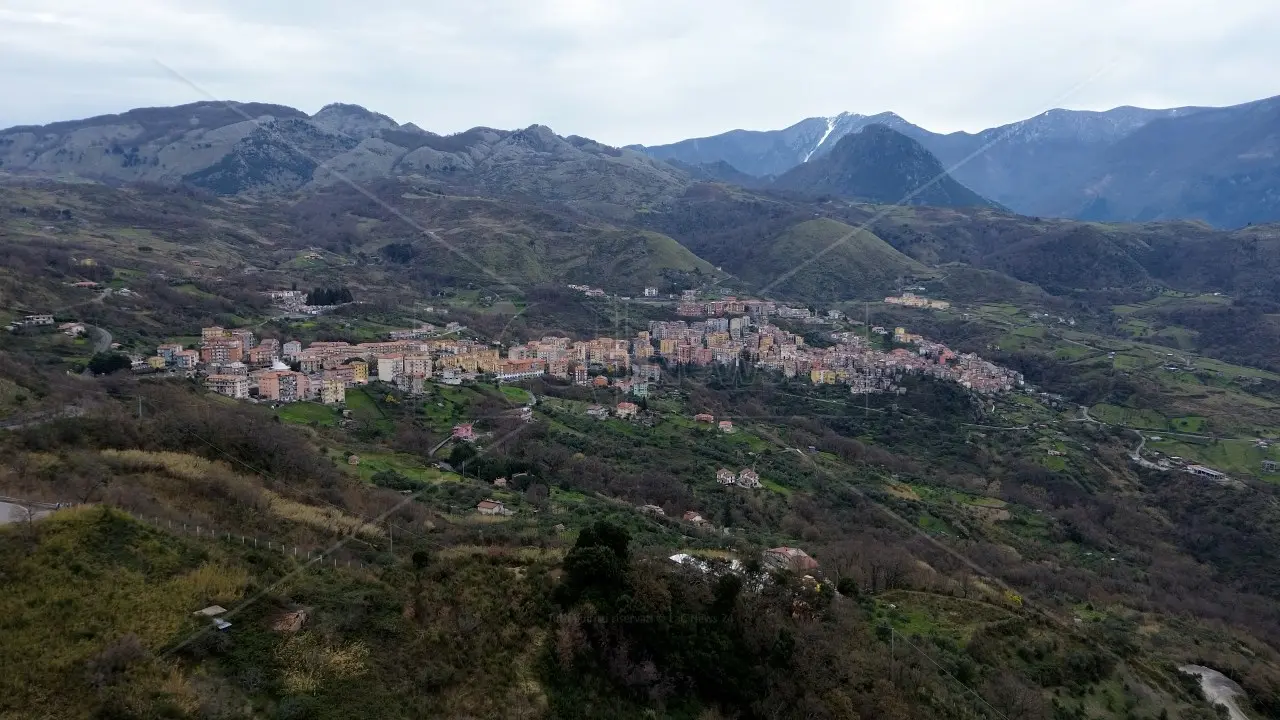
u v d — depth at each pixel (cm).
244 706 2502
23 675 2383
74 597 2758
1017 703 3872
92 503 3516
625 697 3244
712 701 3412
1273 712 4769
